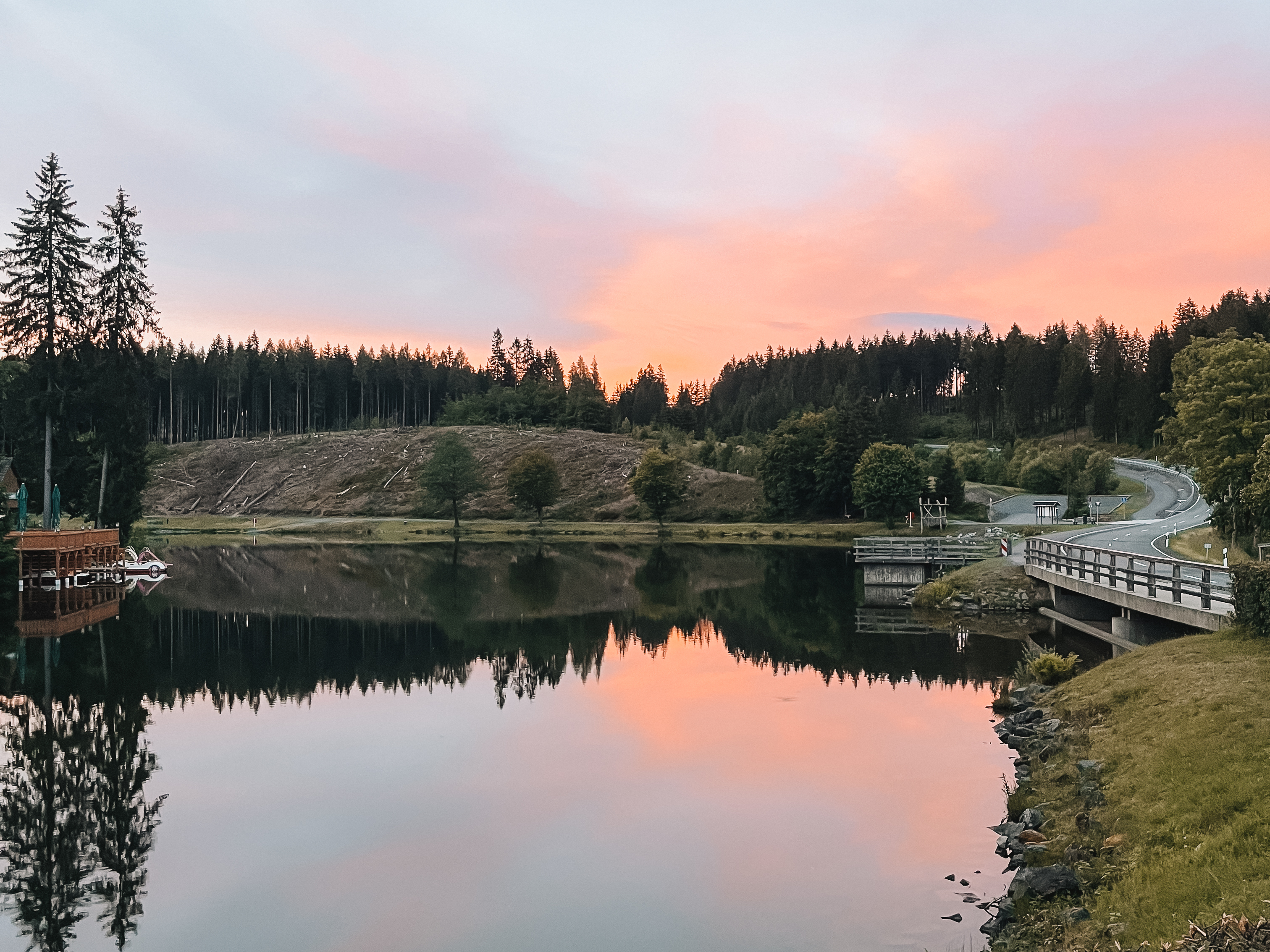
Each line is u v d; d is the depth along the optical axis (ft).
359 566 222.89
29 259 158.61
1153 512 283.79
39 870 46.16
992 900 38.63
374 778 59.36
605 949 36.50
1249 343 144.97
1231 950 22.57
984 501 330.75
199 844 48.80
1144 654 65.51
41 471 177.17
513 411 548.31
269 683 89.51
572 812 52.29
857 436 320.09
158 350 533.96
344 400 599.16
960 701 76.54
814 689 83.46
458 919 39.65
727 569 208.85
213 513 435.12
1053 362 534.37
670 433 499.10
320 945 37.83
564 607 147.84
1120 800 41.04
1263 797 33.78
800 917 38.34
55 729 72.33
